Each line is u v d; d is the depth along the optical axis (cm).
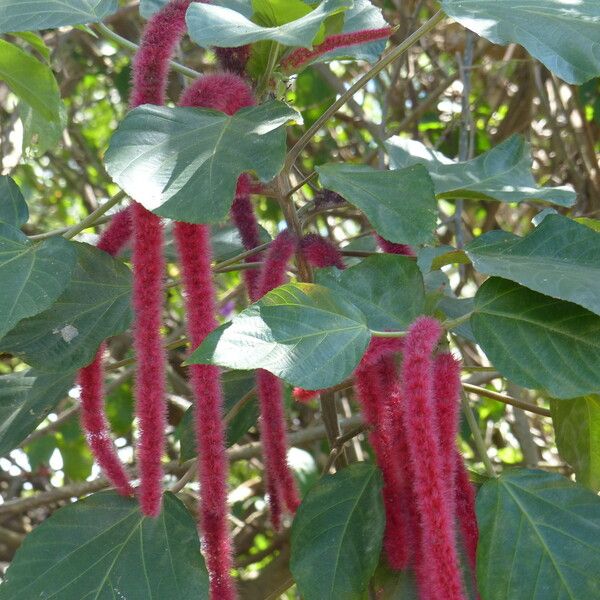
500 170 121
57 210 293
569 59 92
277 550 188
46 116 118
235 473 253
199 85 94
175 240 89
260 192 106
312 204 113
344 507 99
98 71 247
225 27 87
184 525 98
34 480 217
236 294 190
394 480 96
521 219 240
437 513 78
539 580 87
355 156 241
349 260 146
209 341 82
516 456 232
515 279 87
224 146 86
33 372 112
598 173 210
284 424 101
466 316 93
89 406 99
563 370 89
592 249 93
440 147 227
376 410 95
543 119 246
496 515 89
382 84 238
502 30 94
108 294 104
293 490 102
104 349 103
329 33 108
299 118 88
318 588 97
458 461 92
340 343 85
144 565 95
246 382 122
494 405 220
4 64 112
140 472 88
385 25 124
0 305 89
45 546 97
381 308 97
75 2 105
